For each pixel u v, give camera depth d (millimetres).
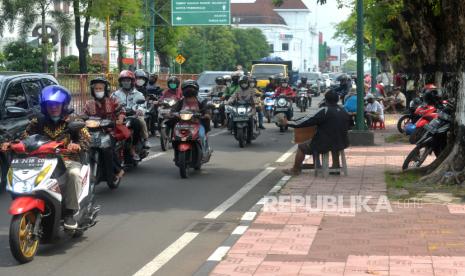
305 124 13891
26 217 8094
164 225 10219
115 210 11320
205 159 15328
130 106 15664
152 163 17031
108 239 9359
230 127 24422
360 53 20109
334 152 14312
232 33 101062
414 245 8602
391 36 33625
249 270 7598
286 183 13391
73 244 9078
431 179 12797
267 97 30109
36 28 28000
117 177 13031
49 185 8031
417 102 21531
